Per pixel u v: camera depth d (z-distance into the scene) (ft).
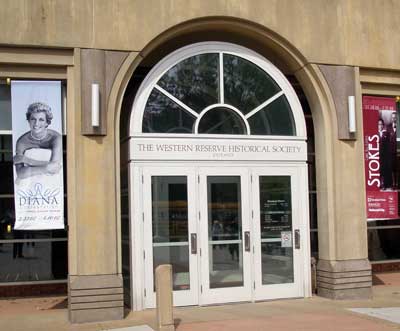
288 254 38.47
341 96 39.19
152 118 36.35
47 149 33.81
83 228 33.24
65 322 32.78
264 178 38.11
